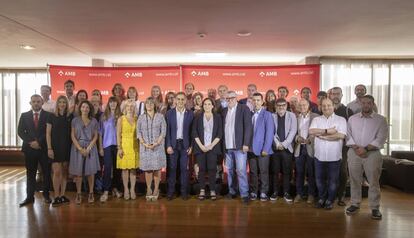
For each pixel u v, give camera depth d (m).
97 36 5.26
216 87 6.07
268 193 4.92
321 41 5.70
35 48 6.25
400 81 7.74
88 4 3.68
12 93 8.95
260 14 4.07
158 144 4.56
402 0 3.56
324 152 4.25
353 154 4.17
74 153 4.48
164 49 6.39
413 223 3.89
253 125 4.65
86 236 3.48
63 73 6.09
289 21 4.40
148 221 3.92
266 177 4.70
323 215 4.14
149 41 5.65
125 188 4.80
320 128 4.26
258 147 4.62
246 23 4.49
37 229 3.68
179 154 4.83
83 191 5.24
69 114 4.64
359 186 4.20
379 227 3.75
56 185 4.55
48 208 4.41
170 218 4.02
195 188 5.09
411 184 5.43
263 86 6.02
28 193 4.63
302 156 4.63
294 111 5.14
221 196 4.99
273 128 4.60
